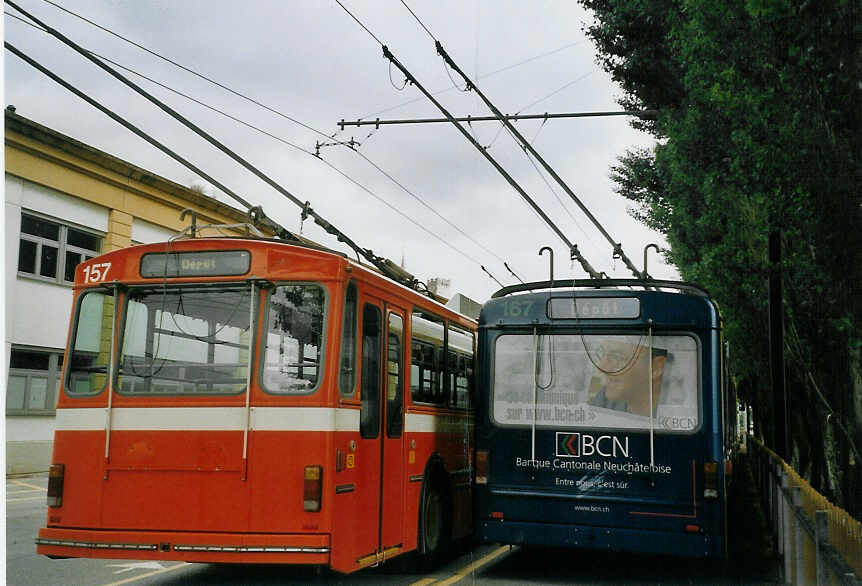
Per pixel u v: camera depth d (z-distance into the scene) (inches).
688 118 474.0
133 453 292.2
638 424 352.5
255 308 294.4
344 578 351.3
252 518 279.7
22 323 893.8
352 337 303.3
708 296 361.4
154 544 284.0
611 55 635.5
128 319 303.9
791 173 328.2
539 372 369.7
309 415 283.0
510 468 365.7
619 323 362.0
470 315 589.6
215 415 288.2
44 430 919.0
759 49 327.9
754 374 683.4
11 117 865.5
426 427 381.1
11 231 882.8
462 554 441.1
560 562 414.6
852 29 303.4
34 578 340.5
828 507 224.4
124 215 1047.0
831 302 377.4
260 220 344.2
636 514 346.3
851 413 474.0
